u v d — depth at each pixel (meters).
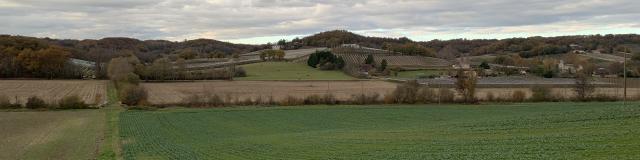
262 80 148.00
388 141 46.66
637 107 50.28
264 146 47.59
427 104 99.44
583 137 38.78
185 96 106.12
